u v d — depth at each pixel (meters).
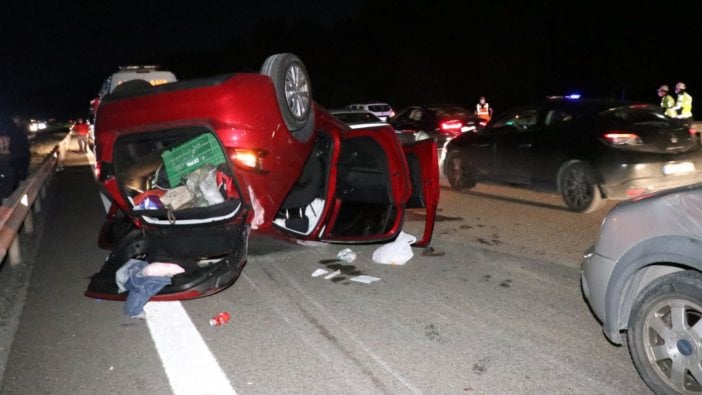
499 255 7.01
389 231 6.79
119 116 5.45
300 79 5.61
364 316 5.30
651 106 9.00
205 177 5.49
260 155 5.29
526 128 9.96
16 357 4.71
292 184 5.79
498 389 4.03
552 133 9.39
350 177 7.20
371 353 4.60
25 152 12.72
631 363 4.31
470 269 6.51
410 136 16.80
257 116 5.19
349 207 7.28
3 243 6.30
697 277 3.55
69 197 12.55
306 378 4.26
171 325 5.26
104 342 4.95
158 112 5.28
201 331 5.11
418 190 7.35
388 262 6.77
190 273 5.30
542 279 6.12
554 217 8.87
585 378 4.12
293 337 4.93
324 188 6.66
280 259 7.06
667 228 3.67
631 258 3.85
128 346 4.87
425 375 4.24
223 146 5.16
